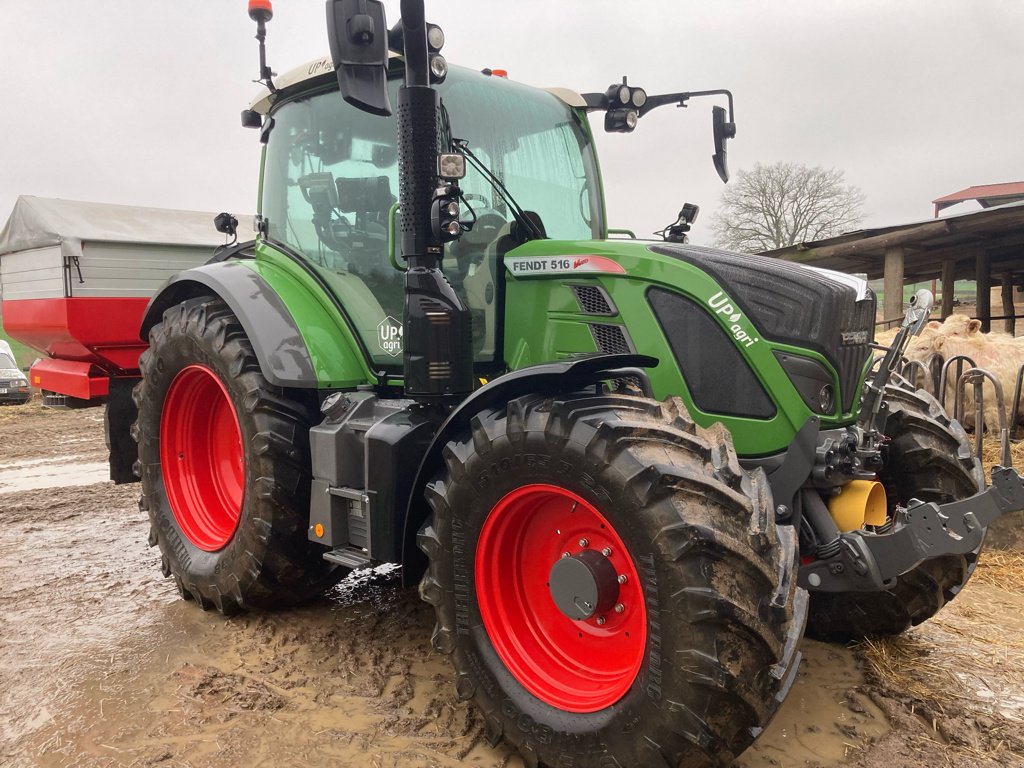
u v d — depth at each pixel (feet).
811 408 8.74
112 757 8.30
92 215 18.71
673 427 7.54
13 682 10.00
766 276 8.89
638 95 12.47
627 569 7.73
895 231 38.99
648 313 9.29
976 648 10.64
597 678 8.02
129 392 15.40
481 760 8.21
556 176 11.74
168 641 11.19
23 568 14.62
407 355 9.49
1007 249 46.88
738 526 6.98
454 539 8.41
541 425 7.63
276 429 10.97
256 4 11.44
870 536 8.36
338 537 10.36
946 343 22.76
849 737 8.53
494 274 10.50
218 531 12.68
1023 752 8.23
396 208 9.56
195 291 13.34
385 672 10.12
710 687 6.70
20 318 17.99
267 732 8.74
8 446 29.81
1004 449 10.09
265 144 12.65
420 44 8.93
